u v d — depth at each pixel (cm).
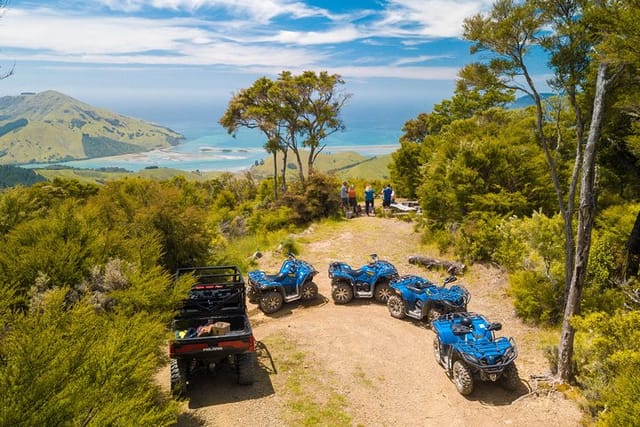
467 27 751
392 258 1488
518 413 647
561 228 1031
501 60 741
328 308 1084
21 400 376
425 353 849
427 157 2583
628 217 1347
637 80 650
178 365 657
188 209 1300
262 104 3278
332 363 793
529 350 854
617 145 1498
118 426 419
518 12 684
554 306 959
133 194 1356
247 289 1195
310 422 612
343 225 2028
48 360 427
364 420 629
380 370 779
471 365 688
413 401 690
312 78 3183
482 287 1180
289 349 843
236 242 1825
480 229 1345
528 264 1051
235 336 663
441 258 1419
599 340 625
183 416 617
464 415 651
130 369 491
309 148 3416
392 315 1022
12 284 778
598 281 984
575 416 624
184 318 799
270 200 3319
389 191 2342
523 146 1683
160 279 850
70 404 391
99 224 1090
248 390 693
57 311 585
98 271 857
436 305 946
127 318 714
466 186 1538
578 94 745
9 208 1156
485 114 2464
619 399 511
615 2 607
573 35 670
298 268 1128
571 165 1511
